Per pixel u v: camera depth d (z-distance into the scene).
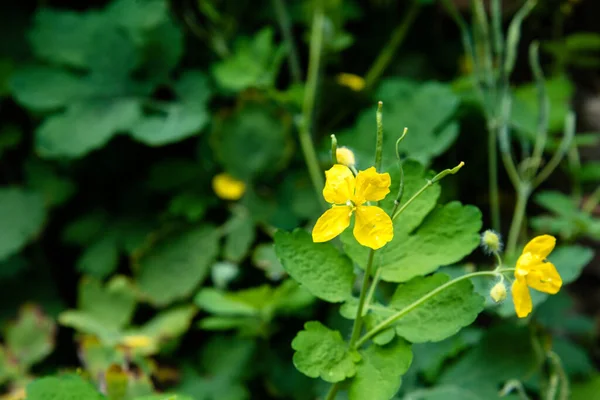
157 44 0.63
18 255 0.65
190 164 0.63
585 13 0.77
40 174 0.65
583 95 0.76
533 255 0.37
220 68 0.61
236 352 0.54
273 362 0.53
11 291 0.63
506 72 0.53
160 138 0.57
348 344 0.40
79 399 0.41
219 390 0.52
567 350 0.53
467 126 0.64
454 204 0.40
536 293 0.46
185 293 0.57
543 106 0.54
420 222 0.40
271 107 0.60
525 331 0.47
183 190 0.63
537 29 0.75
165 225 0.59
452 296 0.39
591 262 0.66
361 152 0.57
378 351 0.39
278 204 0.60
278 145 0.60
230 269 0.59
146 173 0.68
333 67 0.73
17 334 0.56
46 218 0.63
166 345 0.55
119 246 0.63
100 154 0.66
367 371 0.39
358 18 0.70
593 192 0.67
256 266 0.59
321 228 0.37
